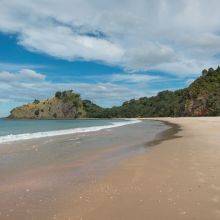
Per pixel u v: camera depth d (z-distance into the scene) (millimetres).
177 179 11938
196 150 19234
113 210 8719
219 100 144625
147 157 17547
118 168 14586
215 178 11781
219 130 38250
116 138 30672
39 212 8672
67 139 29688
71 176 13086
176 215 8258
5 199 9883
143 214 8383
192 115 157875
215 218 8000
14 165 15562
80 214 8461
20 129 55938
